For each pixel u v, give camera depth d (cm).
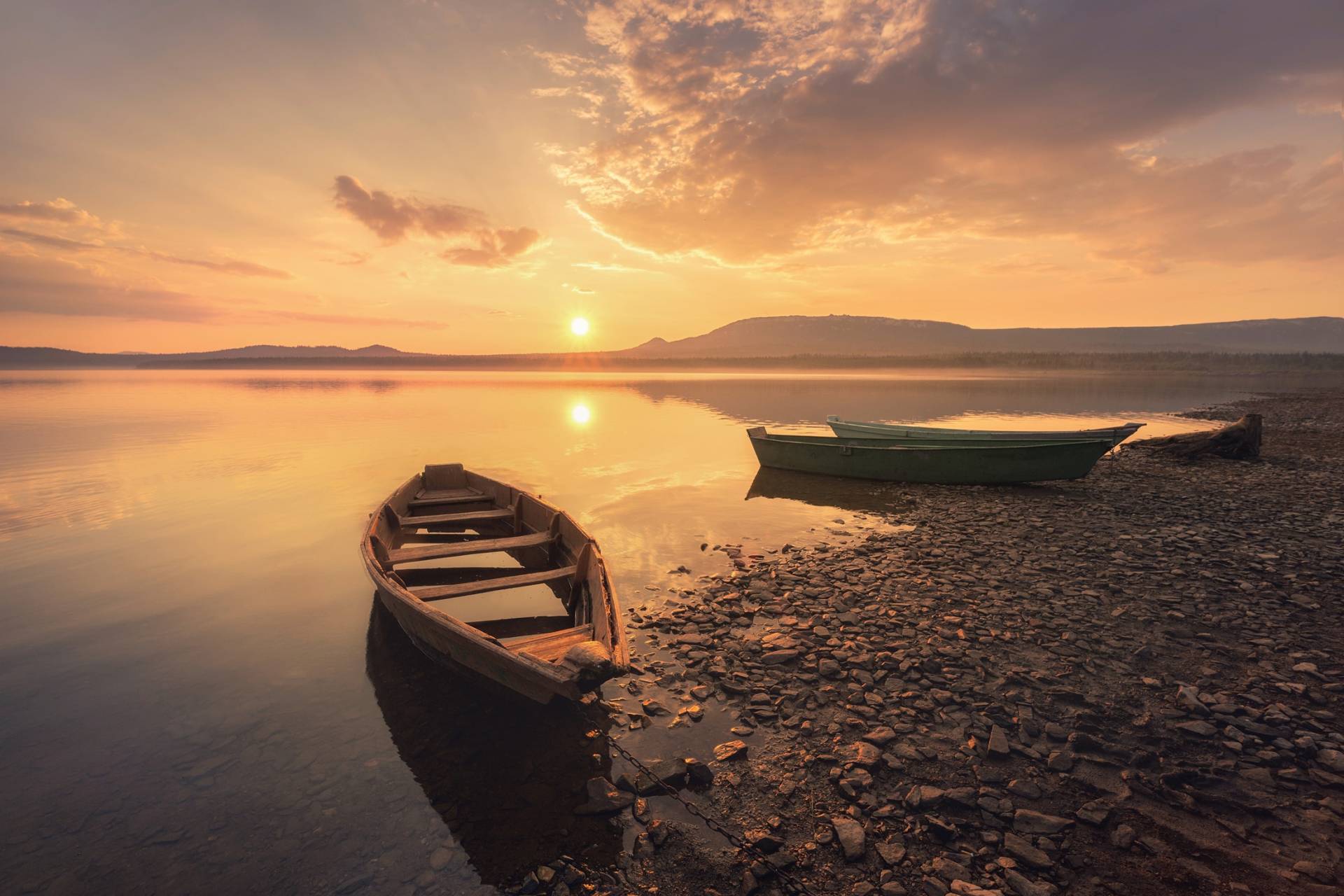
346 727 614
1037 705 617
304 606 941
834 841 448
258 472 2033
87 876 431
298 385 9000
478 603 948
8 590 1006
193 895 412
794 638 777
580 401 5506
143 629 861
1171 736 562
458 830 469
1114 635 771
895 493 1716
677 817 476
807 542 1232
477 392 7094
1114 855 427
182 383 9769
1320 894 389
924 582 973
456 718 626
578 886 413
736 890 407
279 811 494
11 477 1939
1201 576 973
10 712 650
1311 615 816
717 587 972
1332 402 4812
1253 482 1759
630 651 757
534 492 1723
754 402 5456
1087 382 9944
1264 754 528
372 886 416
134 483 1848
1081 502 1565
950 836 445
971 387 8219
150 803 507
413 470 2064
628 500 1627
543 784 520
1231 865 416
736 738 575
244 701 666
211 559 1171
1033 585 953
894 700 632
